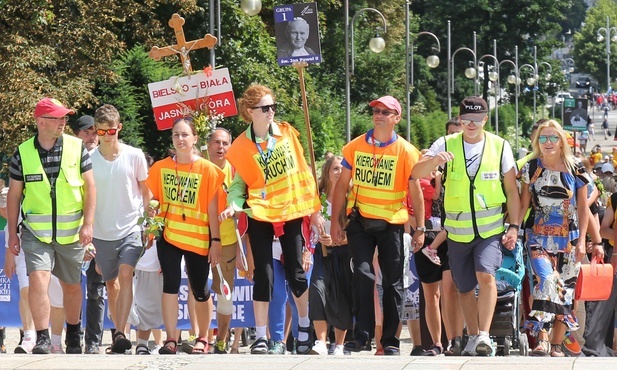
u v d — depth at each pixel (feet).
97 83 249.75
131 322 111.14
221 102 112.06
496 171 91.40
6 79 235.20
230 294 97.45
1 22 245.65
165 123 112.16
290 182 93.20
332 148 328.29
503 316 104.94
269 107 92.68
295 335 112.06
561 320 94.22
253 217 92.12
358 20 551.18
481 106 90.94
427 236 103.60
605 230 107.14
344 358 79.92
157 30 296.30
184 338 132.57
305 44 131.64
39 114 92.38
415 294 110.32
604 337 103.65
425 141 451.53
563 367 73.31
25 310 109.91
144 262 110.93
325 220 111.04
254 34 346.95
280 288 103.09
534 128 96.43
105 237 97.60
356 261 94.94
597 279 94.38
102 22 262.06
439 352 105.91
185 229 96.43
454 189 91.71
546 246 94.32
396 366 74.64
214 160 104.22
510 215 92.38
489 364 75.46
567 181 93.25
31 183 92.84
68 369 74.64
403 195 94.94
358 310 94.63
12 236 93.50
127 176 97.45
